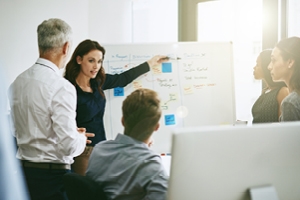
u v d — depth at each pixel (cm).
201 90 271
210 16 368
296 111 243
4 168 90
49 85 192
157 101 159
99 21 364
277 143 89
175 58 273
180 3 373
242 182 89
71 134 191
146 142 153
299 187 93
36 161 196
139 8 392
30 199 196
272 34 318
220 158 86
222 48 274
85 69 259
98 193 146
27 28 329
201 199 87
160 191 139
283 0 311
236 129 87
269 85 271
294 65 251
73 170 250
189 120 268
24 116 196
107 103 267
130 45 275
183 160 84
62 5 343
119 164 148
